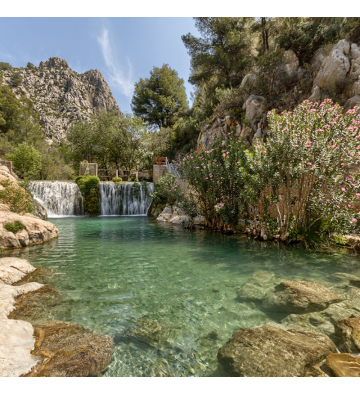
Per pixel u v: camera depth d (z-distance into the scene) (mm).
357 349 2727
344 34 15039
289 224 8602
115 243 8852
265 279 4973
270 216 9703
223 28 25906
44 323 3287
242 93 20031
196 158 12438
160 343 2986
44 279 5121
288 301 3826
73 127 32844
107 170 29141
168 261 6512
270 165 8430
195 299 4211
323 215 7500
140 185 21406
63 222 15320
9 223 8344
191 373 2477
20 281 4953
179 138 33719
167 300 4164
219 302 4094
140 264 6238
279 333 2980
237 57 25891
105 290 4578
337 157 7258
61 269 5812
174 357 2730
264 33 23469
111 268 5898
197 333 3199
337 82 13141
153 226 13461
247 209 11039
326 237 8016
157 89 38469
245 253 7312
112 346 2900
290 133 7789
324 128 7418
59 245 8477
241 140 11242
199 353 2797
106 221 15859
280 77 16672
